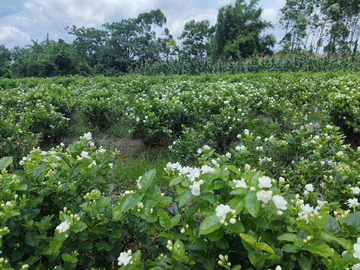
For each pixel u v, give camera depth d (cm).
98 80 1327
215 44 4319
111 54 4400
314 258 115
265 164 308
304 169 265
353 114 434
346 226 118
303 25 3788
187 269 121
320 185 255
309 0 3962
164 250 156
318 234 104
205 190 134
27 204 152
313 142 311
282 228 124
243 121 462
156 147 495
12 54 4519
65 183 176
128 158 459
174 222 126
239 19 4053
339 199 216
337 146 300
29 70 3056
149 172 141
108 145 521
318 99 676
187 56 2003
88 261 150
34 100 691
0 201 143
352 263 100
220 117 452
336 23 3747
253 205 103
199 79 1218
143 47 5116
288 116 528
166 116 484
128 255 124
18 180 155
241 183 125
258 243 96
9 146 374
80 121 673
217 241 117
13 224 137
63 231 127
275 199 109
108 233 160
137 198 134
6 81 1438
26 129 471
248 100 605
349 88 550
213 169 141
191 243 124
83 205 149
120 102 673
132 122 489
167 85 945
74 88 1123
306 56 1855
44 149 512
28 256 151
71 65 3164
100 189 197
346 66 1750
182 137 479
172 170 187
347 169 229
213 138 449
